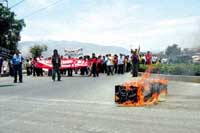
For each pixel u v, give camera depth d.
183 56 28.17
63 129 7.96
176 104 11.42
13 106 11.30
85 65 30.14
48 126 8.27
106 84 19.16
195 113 9.65
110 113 9.84
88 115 9.56
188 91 15.61
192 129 7.76
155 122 8.52
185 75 21.94
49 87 18.06
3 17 71.75
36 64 30.61
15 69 21.88
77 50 37.84
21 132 7.73
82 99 12.97
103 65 31.28
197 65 22.77
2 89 17.28
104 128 8.00
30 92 15.70
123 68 29.67
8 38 73.94
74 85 19.05
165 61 30.23
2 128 8.12
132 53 24.45
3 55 37.19
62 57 30.31
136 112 9.94
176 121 8.60
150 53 27.95
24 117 9.38
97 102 12.12
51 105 11.48
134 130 7.76
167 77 22.20
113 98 13.16
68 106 11.23
